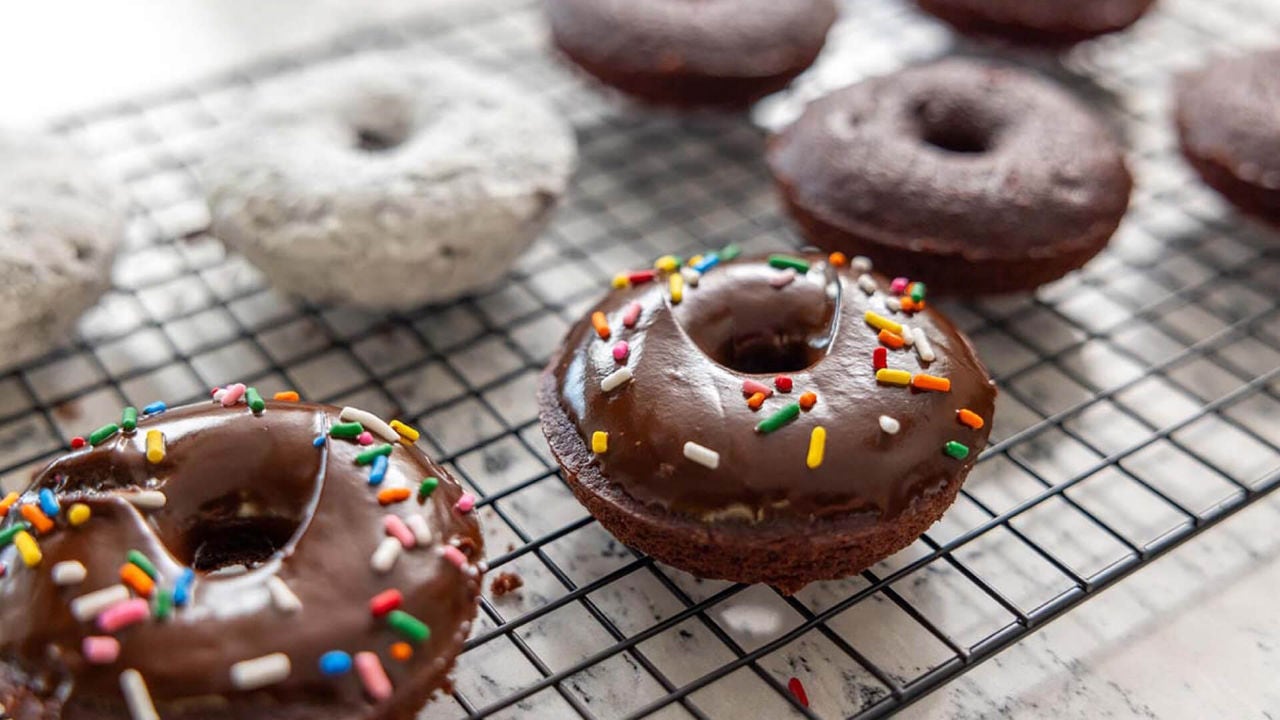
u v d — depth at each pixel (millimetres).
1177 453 324
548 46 423
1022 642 288
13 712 245
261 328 352
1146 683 282
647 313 298
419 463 275
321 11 470
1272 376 324
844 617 291
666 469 275
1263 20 468
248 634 246
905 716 276
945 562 301
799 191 352
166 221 379
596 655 271
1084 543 305
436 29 457
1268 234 382
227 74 428
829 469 272
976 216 336
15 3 468
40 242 320
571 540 305
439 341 351
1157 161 405
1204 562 303
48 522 257
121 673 243
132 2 471
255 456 271
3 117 413
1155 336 352
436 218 331
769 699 278
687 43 387
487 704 276
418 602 254
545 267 372
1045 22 413
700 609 279
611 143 415
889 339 291
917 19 467
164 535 263
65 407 329
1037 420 331
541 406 296
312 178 336
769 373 304
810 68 406
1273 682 282
